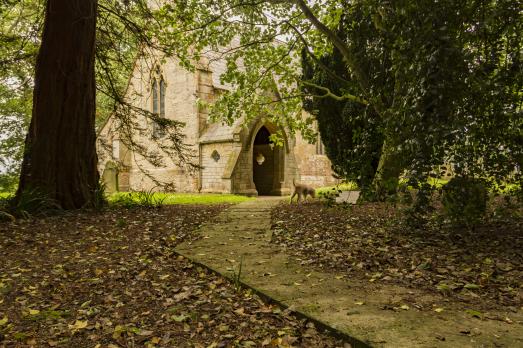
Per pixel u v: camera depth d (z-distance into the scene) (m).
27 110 13.77
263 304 3.36
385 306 3.08
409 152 5.18
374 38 6.29
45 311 3.28
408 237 5.69
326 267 4.40
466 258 4.53
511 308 3.06
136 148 12.81
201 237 6.31
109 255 5.18
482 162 5.06
